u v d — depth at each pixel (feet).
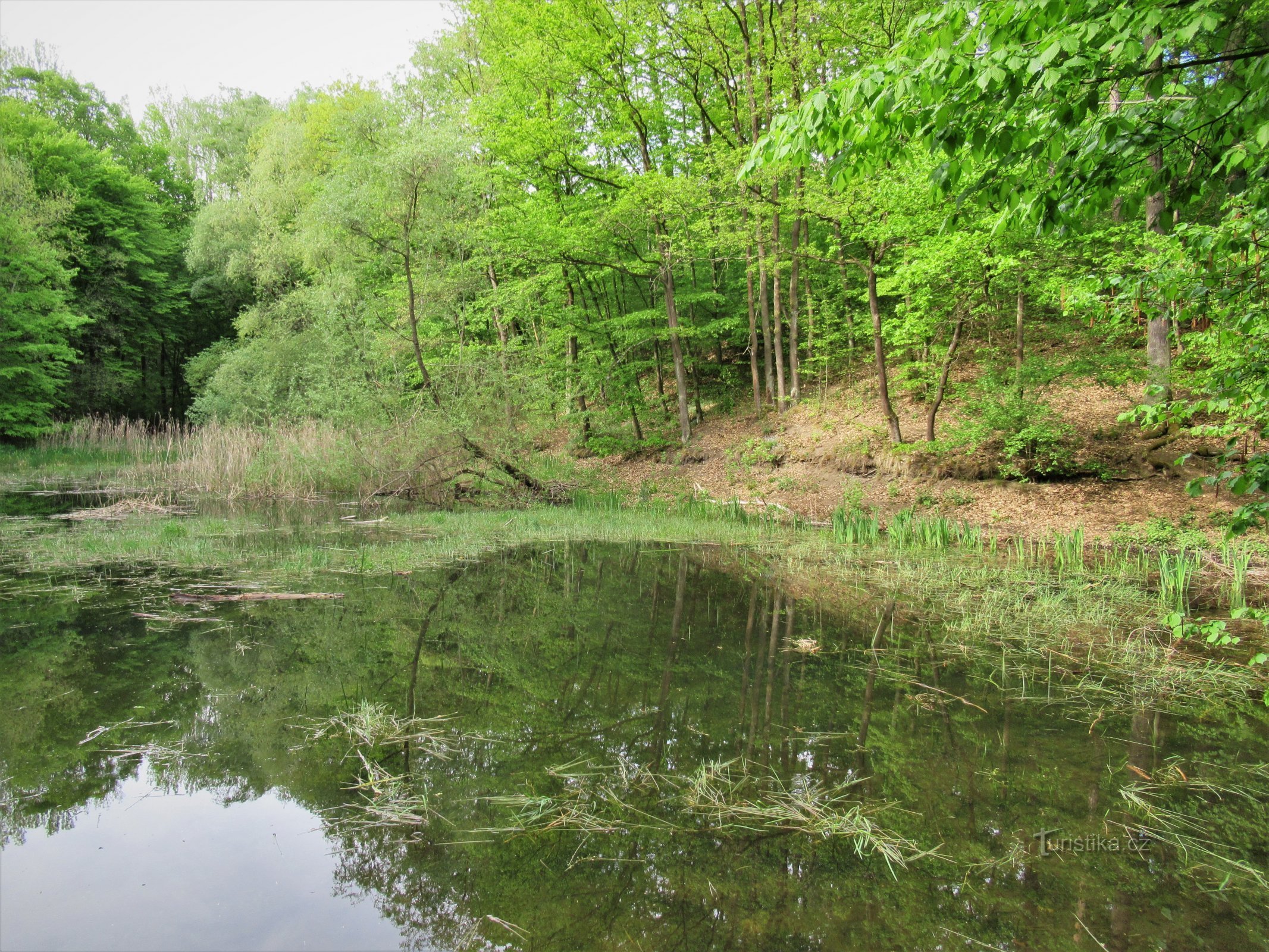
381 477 46.62
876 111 8.95
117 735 12.35
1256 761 11.64
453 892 8.28
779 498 44.60
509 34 57.93
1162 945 7.34
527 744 12.14
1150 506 33.81
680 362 56.85
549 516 41.06
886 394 43.29
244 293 99.66
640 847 9.13
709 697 14.39
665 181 45.96
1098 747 12.16
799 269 56.18
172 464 61.62
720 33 50.37
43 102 96.02
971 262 33.81
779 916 7.80
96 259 86.99
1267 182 9.17
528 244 51.96
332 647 17.38
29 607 20.36
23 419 74.95
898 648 17.89
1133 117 8.76
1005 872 8.59
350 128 58.70
